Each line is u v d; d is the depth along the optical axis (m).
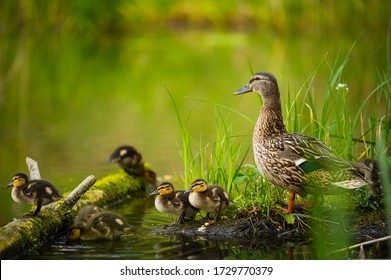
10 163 14.62
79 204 11.28
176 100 23.45
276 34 41.56
